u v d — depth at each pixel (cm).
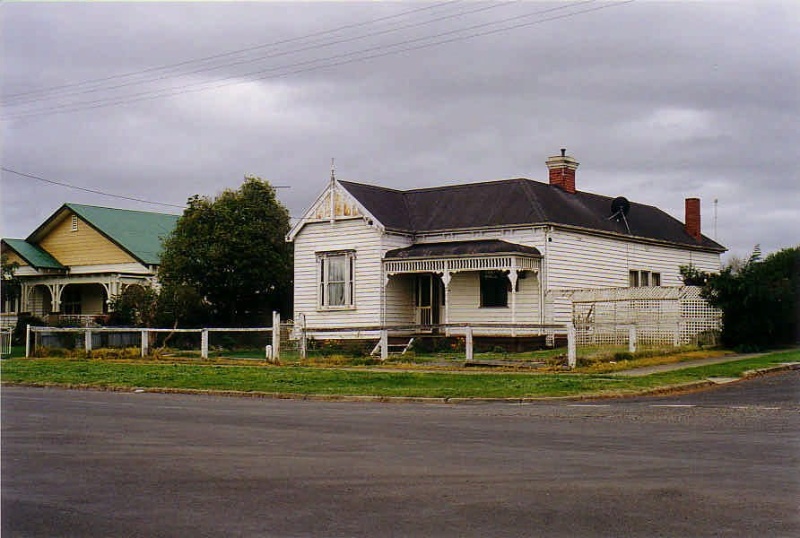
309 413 1816
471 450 1276
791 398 2006
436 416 1742
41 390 2509
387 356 3181
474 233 3741
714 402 1945
